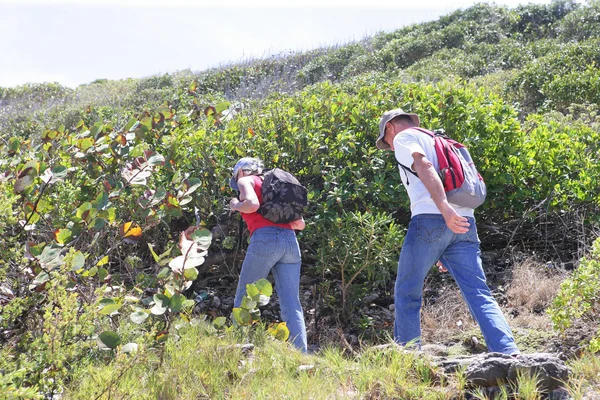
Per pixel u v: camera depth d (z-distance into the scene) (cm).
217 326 365
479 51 1739
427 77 1366
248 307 370
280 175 445
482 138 596
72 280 360
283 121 614
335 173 579
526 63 1380
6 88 2575
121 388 283
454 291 523
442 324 481
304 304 555
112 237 486
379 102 616
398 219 593
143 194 500
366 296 553
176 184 510
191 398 285
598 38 1459
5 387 231
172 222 601
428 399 275
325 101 630
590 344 337
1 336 332
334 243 521
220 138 597
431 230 364
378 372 296
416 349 325
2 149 577
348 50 2094
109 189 500
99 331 372
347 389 296
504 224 612
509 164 592
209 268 589
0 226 350
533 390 267
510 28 2008
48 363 286
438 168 367
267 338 362
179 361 316
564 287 380
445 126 594
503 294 522
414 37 2127
